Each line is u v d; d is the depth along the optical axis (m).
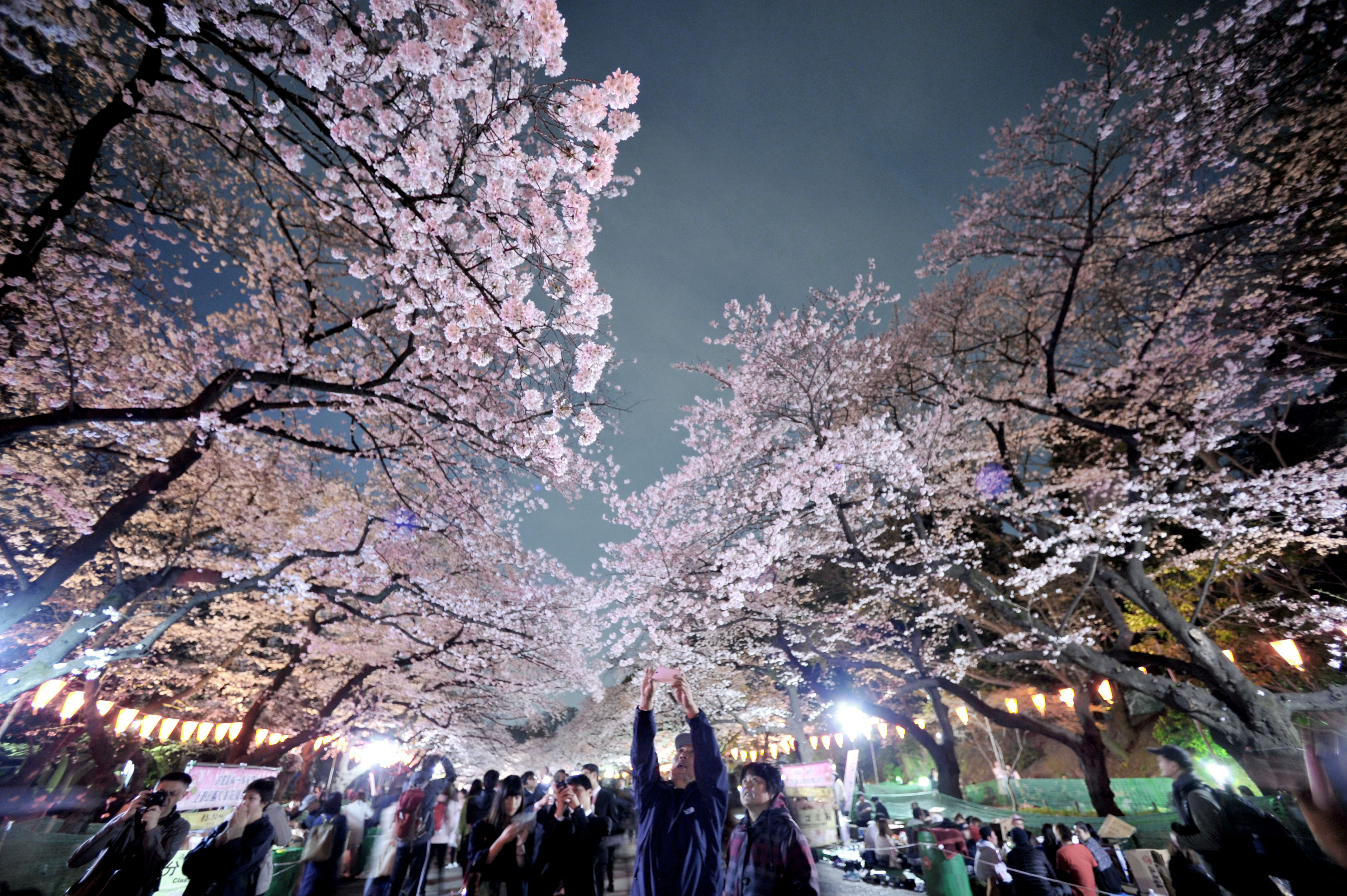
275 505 15.30
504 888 4.66
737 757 30.30
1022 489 13.86
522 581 16.22
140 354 11.08
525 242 5.66
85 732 15.36
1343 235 11.73
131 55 8.28
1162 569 16.09
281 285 10.95
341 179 5.93
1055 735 16.06
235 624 17.44
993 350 15.82
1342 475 11.29
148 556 13.74
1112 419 15.20
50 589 7.22
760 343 14.20
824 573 21.25
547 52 4.84
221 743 18.06
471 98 5.11
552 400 6.48
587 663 21.05
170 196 10.34
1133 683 12.23
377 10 4.67
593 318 5.97
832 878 11.36
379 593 13.33
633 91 5.09
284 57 4.89
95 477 13.05
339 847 6.12
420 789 6.60
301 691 20.89
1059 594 18.41
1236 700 11.27
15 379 9.09
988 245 13.70
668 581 14.52
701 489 14.96
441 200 5.46
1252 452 16.84
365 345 11.38
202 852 4.28
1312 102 11.41
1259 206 12.15
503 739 29.33
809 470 12.37
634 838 5.98
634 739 3.46
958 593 17.80
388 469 11.25
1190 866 3.12
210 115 8.66
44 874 5.14
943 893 9.15
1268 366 13.53
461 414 9.77
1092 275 14.56
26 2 4.30
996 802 19.55
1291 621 13.79
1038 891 7.70
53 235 7.53
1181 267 13.44
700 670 19.56
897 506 14.13
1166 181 11.65
